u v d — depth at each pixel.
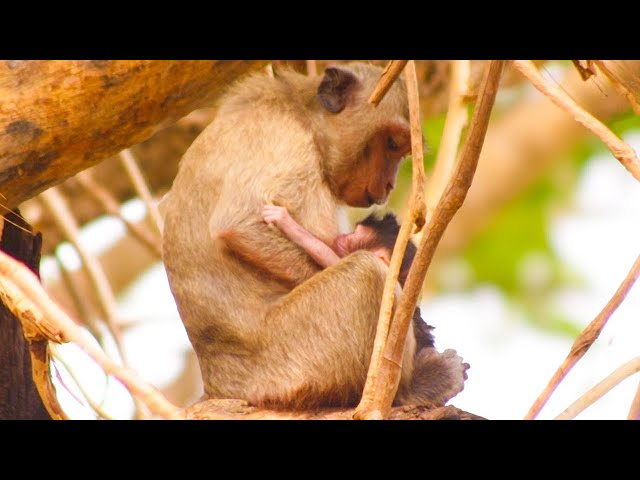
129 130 8.38
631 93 7.26
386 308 6.18
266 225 9.55
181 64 8.25
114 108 8.20
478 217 15.52
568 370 6.18
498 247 15.54
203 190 9.70
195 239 9.62
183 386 13.49
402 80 10.29
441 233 6.00
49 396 7.05
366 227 10.05
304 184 9.84
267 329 9.25
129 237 14.63
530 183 15.63
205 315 9.48
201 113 13.66
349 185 10.21
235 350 9.35
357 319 9.06
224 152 9.74
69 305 12.03
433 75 13.63
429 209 9.41
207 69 8.38
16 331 8.70
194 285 9.55
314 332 9.12
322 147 10.10
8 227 8.68
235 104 10.01
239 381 9.27
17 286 6.36
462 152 5.86
